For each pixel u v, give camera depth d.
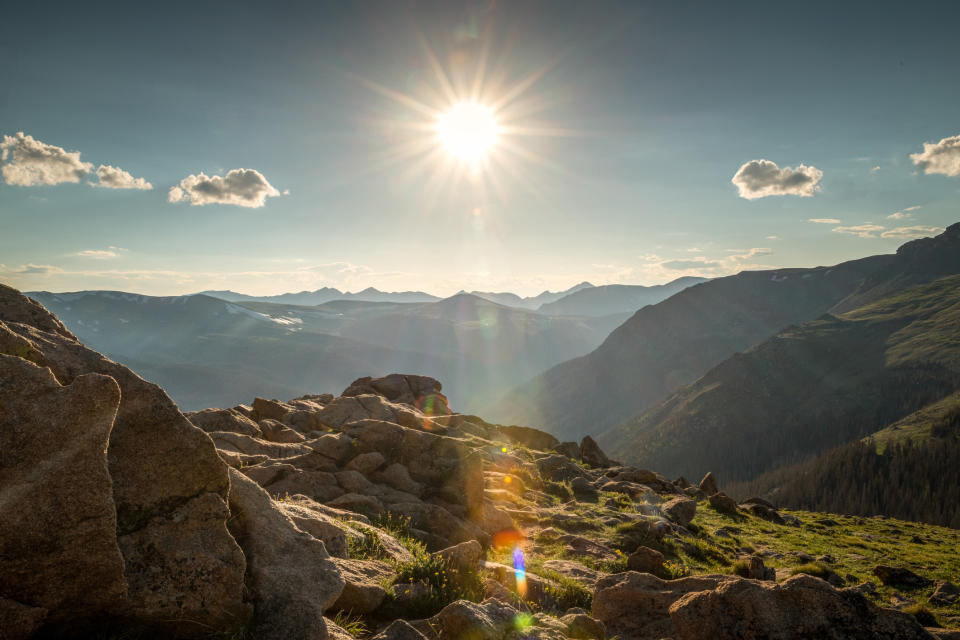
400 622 8.49
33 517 5.96
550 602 13.74
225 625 7.02
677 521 31.36
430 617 10.00
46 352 7.59
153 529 7.00
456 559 12.68
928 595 26.50
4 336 7.12
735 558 27.30
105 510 6.33
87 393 6.54
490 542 19.42
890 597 25.83
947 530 56.22
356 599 9.46
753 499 54.69
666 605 12.63
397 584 10.86
